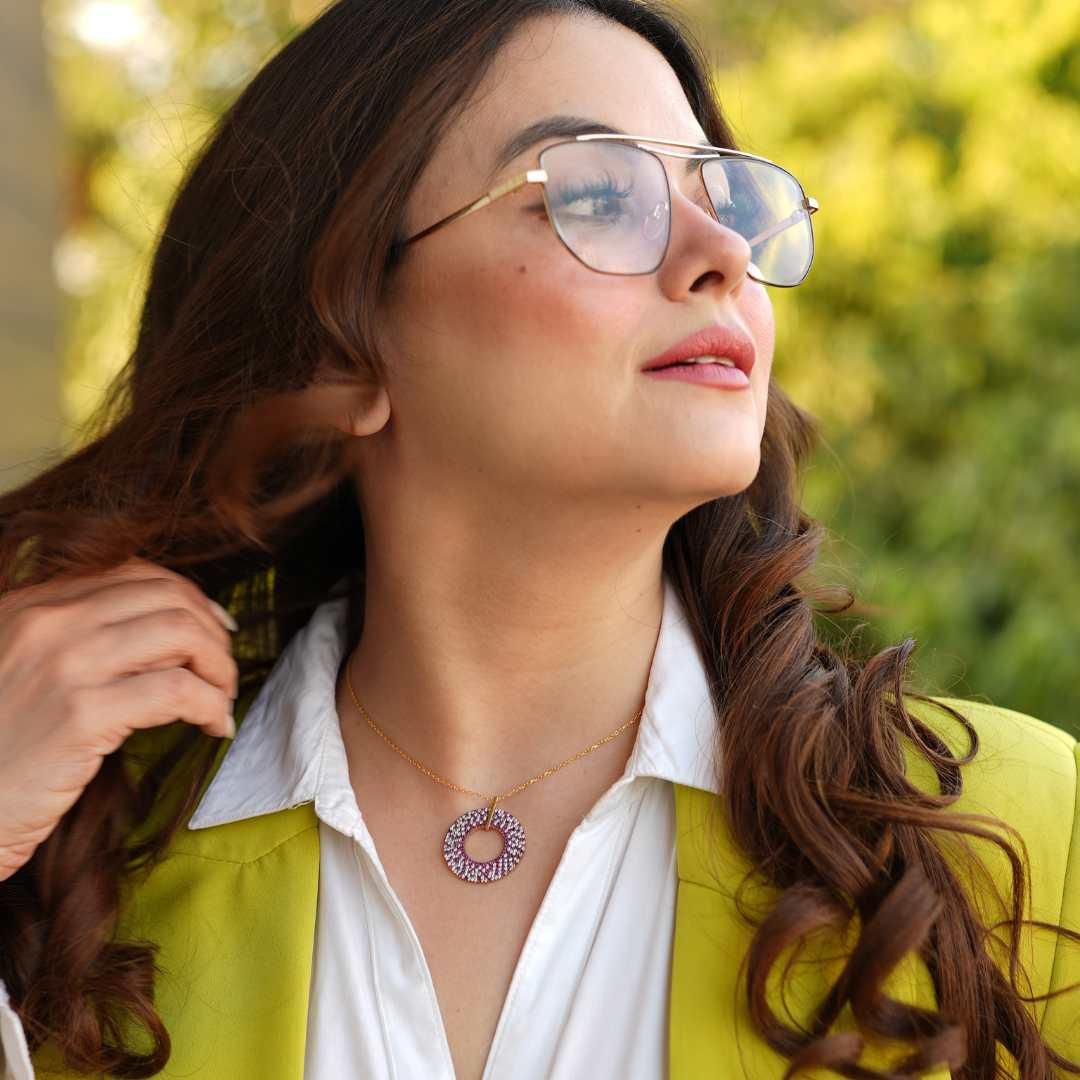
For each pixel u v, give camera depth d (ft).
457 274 3.78
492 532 3.94
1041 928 3.75
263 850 4.17
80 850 4.17
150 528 4.48
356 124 4.17
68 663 4.03
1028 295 12.39
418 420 3.98
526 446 3.70
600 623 4.08
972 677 11.89
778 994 3.51
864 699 4.01
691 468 3.57
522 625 4.06
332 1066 3.80
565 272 3.61
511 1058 3.67
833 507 13.26
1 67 9.91
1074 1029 3.71
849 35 14.79
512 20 3.99
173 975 4.01
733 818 3.79
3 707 4.04
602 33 4.08
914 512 13.47
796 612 4.25
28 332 10.98
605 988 3.71
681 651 4.21
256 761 4.47
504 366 3.69
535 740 4.15
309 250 4.24
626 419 3.63
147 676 4.09
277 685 4.74
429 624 4.16
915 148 13.71
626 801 3.95
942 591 12.14
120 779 4.33
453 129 3.91
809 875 3.61
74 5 16.14
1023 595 12.02
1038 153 12.93
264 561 5.26
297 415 4.00
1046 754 4.08
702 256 3.61
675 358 3.62
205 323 4.53
